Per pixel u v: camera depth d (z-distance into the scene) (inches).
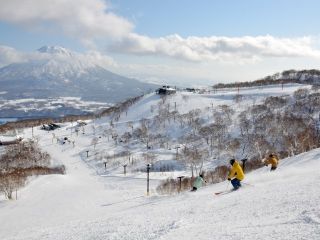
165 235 650.8
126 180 6604.3
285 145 6530.5
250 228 618.8
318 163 1717.5
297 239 501.7
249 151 7657.5
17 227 2330.2
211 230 648.4
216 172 4972.9
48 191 5270.7
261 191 1119.6
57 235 885.2
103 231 802.2
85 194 4626.0
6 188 4879.4
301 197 859.4
